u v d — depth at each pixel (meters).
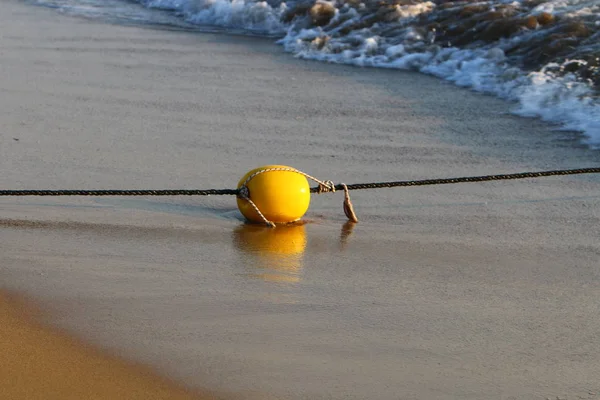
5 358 6.97
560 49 17.59
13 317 7.71
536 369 7.05
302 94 16.53
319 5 22.89
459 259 9.34
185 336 7.41
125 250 9.38
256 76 17.95
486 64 18.08
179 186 11.55
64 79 17.22
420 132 14.22
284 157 12.84
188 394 6.52
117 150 13.02
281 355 7.13
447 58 18.95
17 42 20.69
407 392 6.67
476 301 8.27
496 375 6.94
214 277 8.68
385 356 7.18
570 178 12.02
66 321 7.64
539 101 15.58
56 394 6.45
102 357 7.02
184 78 17.59
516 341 7.49
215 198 11.27
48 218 10.39
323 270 8.95
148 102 15.70
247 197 10.20
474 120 14.85
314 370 6.92
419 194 11.49
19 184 11.54
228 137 13.75
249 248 9.52
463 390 6.72
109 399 6.41
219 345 7.27
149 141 13.47
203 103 15.73
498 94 16.41
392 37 20.58
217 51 20.39
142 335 7.40
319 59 19.66
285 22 23.47
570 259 9.37
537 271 9.03
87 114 14.88
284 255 9.34
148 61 19.06
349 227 10.34
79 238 9.72
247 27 23.81
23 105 15.37
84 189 11.39
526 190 11.60
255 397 6.52
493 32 19.38
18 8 25.64
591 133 13.88
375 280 8.73
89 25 23.23
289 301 8.16
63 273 8.70
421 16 21.38
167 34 22.39
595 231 10.16
